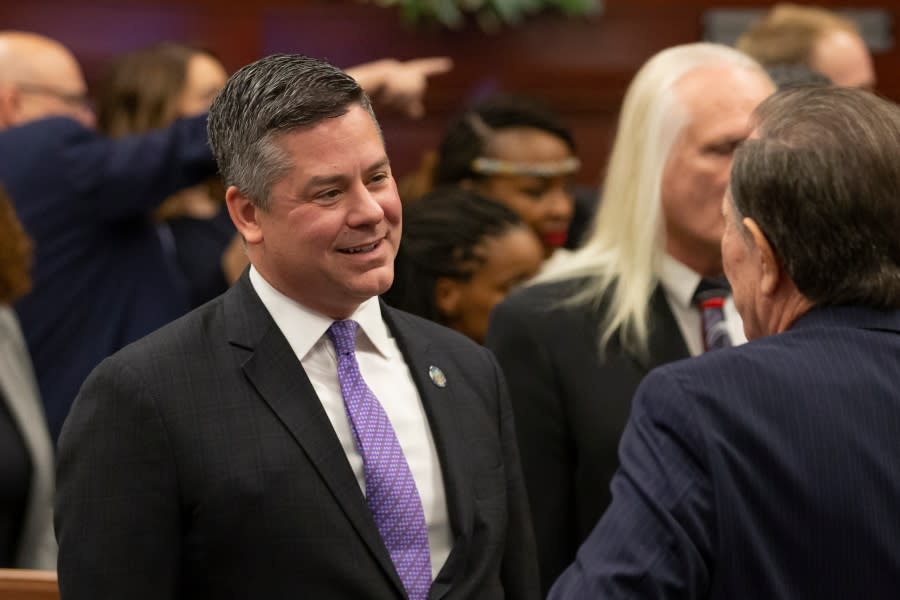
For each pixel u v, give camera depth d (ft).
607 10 46.78
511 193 27.27
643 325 19.12
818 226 13.10
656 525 12.73
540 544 19.01
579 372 19.04
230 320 14.67
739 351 13.38
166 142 28.14
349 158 13.75
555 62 46.65
